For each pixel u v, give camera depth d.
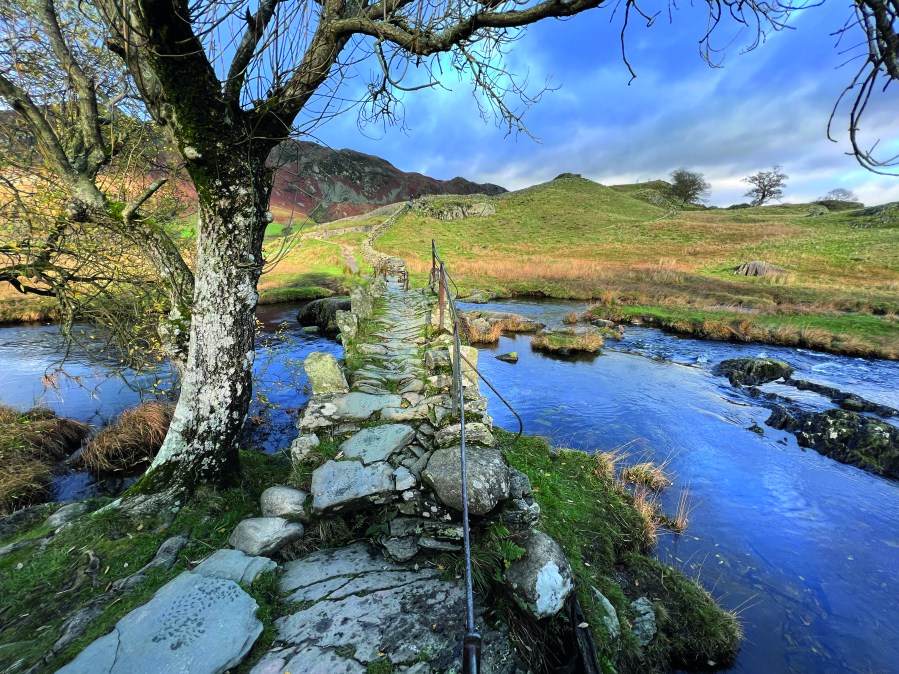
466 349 6.98
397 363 7.17
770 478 7.69
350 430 5.06
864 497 7.14
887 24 1.51
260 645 2.88
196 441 4.61
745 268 31.14
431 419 5.14
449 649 2.97
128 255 6.66
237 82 3.84
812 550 5.91
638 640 4.00
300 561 3.77
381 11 3.54
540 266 35.16
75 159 4.87
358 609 3.20
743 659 4.26
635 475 7.51
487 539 3.82
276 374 11.82
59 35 4.34
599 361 14.52
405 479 4.21
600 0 2.48
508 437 7.96
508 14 2.77
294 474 4.56
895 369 13.59
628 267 34.59
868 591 5.23
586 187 88.88
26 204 5.55
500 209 70.62
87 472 7.23
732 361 13.52
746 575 5.41
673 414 10.33
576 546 5.00
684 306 22.36
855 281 27.39
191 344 4.56
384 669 2.75
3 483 6.23
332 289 26.59
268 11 3.64
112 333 6.83
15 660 2.80
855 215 54.81
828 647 4.46
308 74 3.92
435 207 67.38
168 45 3.16
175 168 6.59
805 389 11.65
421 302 12.42
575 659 3.22
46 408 9.18
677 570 5.26
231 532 4.11
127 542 3.98
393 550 3.78
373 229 53.72
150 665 2.62
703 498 7.07
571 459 7.57
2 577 3.63
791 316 19.88
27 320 17.52
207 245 4.33
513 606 3.41
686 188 92.62
